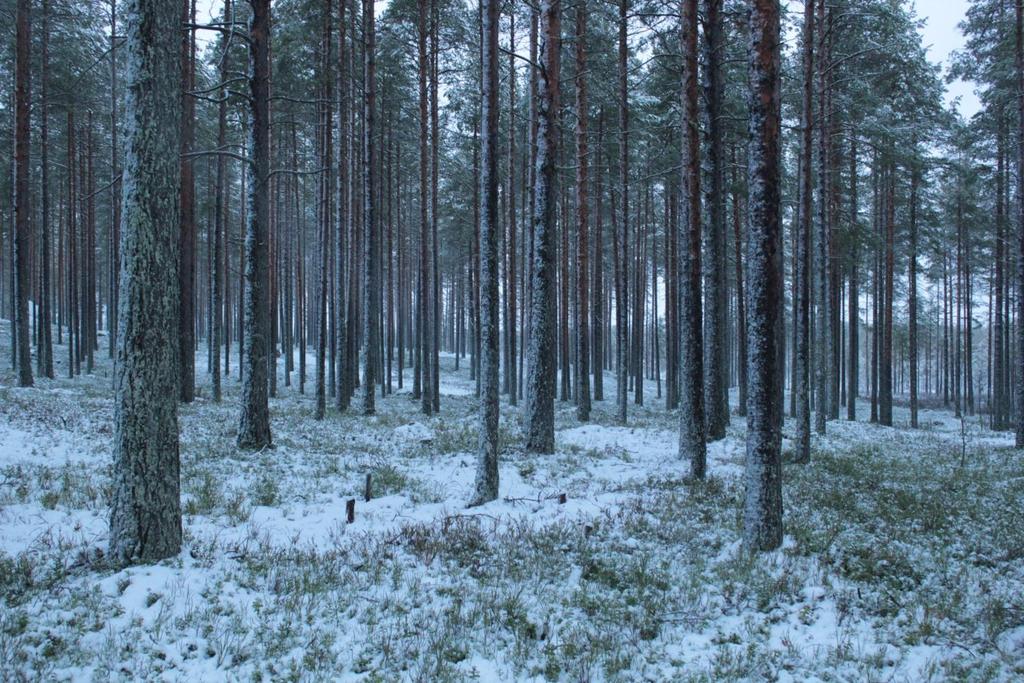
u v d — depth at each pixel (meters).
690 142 12.76
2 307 47.12
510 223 28.11
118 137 30.91
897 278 37.28
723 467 14.02
